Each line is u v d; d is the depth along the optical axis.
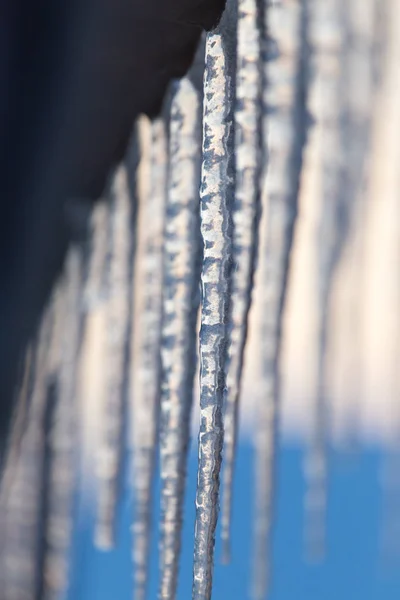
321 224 1.74
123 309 1.71
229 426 1.38
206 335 1.35
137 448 1.56
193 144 1.45
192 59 1.42
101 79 1.46
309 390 1.90
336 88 1.58
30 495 1.80
